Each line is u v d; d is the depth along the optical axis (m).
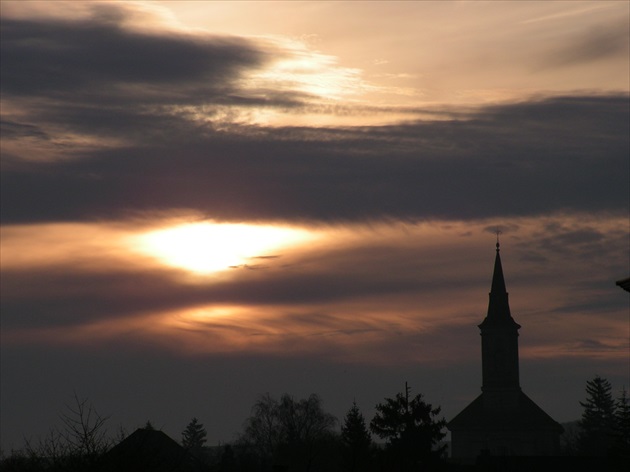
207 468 101.62
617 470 199.75
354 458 142.12
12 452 74.50
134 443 74.81
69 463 71.25
